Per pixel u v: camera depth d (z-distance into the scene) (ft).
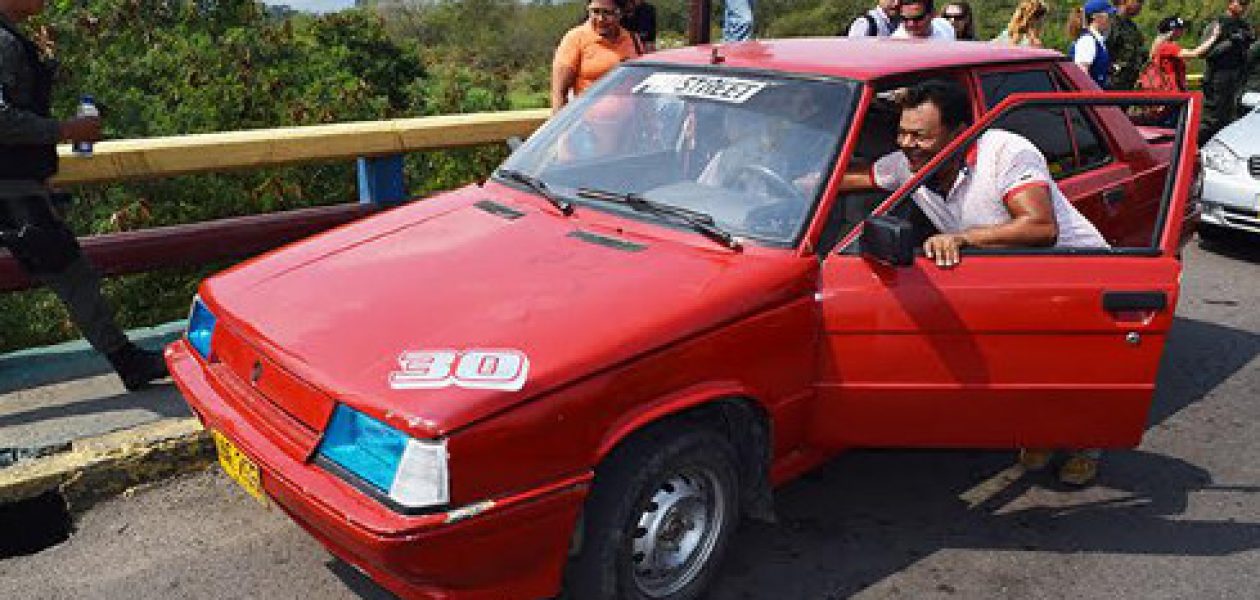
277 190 30.50
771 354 10.41
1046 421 11.36
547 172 13.10
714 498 10.58
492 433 8.46
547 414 8.73
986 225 11.71
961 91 11.61
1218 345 19.60
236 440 9.64
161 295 29.09
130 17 36.37
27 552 12.46
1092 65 28.96
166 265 16.46
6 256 14.35
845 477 14.12
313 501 8.75
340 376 9.02
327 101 35.70
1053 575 11.94
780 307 10.44
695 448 9.98
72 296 13.47
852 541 12.53
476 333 9.31
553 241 11.31
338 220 18.53
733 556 12.11
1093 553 12.42
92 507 12.76
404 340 9.36
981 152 11.59
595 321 9.48
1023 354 10.98
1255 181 24.14
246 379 10.13
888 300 10.78
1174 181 11.16
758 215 11.25
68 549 11.94
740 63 13.20
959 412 11.25
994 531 12.87
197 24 39.09
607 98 13.83
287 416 9.53
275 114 34.01
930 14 22.34
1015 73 14.16
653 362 9.41
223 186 30.50
